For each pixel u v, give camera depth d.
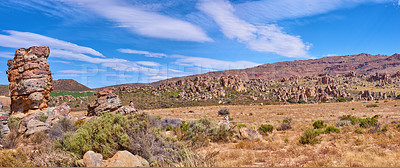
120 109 26.56
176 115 42.78
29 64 23.45
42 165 7.10
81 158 7.87
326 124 21.00
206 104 91.88
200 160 7.78
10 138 11.23
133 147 8.05
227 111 40.78
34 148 9.64
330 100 105.56
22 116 21.94
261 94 126.12
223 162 8.20
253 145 11.72
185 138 11.11
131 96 113.12
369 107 45.62
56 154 7.66
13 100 23.25
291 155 9.33
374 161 7.76
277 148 10.94
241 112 46.56
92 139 8.36
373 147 10.07
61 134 12.54
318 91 129.25
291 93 122.56
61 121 15.79
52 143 9.30
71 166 7.00
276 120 27.86
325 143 11.80
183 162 7.59
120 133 8.23
